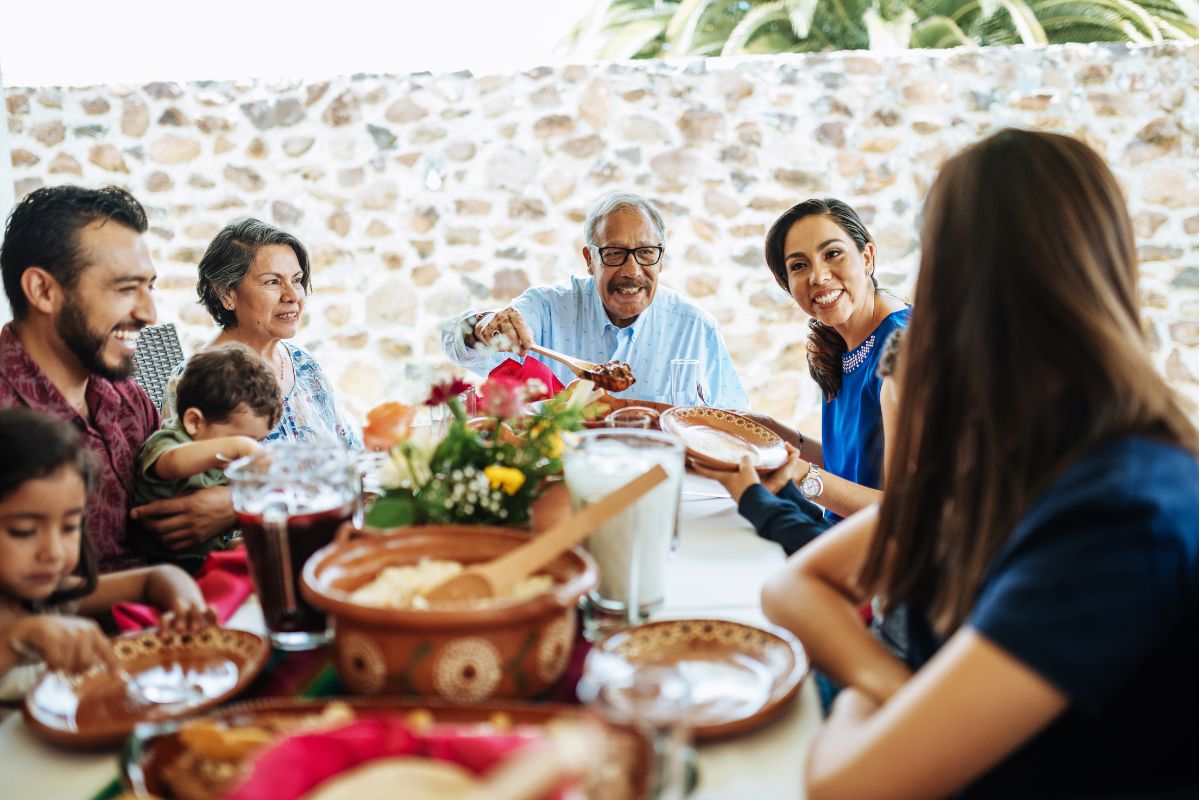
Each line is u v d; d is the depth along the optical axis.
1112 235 0.92
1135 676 0.85
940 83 5.06
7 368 1.60
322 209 5.22
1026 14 6.87
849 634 1.05
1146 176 5.02
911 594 1.04
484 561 1.06
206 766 0.76
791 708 0.97
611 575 1.18
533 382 1.43
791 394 5.26
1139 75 4.96
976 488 0.94
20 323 1.64
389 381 5.34
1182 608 0.81
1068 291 0.89
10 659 1.08
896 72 5.06
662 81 5.11
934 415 0.99
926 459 1.00
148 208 5.18
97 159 5.14
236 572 1.44
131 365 1.71
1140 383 0.87
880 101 5.08
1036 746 0.87
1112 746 0.86
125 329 1.66
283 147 5.18
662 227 2.78
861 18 7.23
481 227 5.24
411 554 1.05
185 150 5.16
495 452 1.32
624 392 2.90
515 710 0.79
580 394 1.45
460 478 1.28
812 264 2.21
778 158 5.14
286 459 1.12
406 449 1.32
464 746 0.67
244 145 5.17
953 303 0.95
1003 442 0.91
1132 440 0.85
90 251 1.58
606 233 2.70
